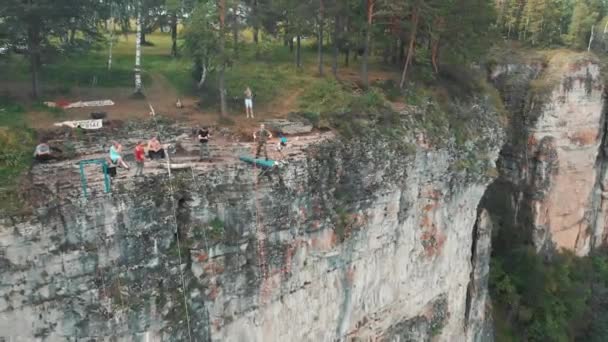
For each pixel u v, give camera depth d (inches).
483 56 2100.1
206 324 1134.4
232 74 1708.9
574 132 2420.0
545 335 2139.5
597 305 2388.0
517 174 2433.6
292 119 1405.0
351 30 1713.8
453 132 1686.8
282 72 1787.6
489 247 2021.4
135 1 1681.8
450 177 1662.2
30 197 943.7
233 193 1135.0
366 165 1376.7
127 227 1017.5
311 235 1279.5
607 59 2815.0
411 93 1686.8
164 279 1065.5
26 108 1264.8
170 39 2498.8
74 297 976.3
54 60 1440.7
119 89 1547.7
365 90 1631.4
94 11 1424.7
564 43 2987.2
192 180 1088.8
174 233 1075.9
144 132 1227.9
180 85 1615.4
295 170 1222.3
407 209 1528.1
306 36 2053.4
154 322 1061.1
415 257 1610.5
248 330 1206.9
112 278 1010.1
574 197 2512.3
